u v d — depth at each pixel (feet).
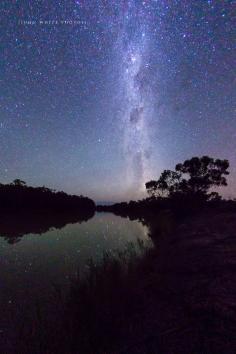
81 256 49.06
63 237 79.30
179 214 131.13
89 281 22.31
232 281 21.86
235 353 11.42
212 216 98.78
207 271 26.12
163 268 30.37
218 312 15.97
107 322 16.26
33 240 73.31
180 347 12.76
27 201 278.05
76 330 15.31
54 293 26.99
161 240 54.49
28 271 39.58
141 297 21.16
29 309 23.58
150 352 12.87
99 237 77.51
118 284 22.71
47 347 13.91
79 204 430.20
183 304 18.44
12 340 17.22
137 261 32.71
